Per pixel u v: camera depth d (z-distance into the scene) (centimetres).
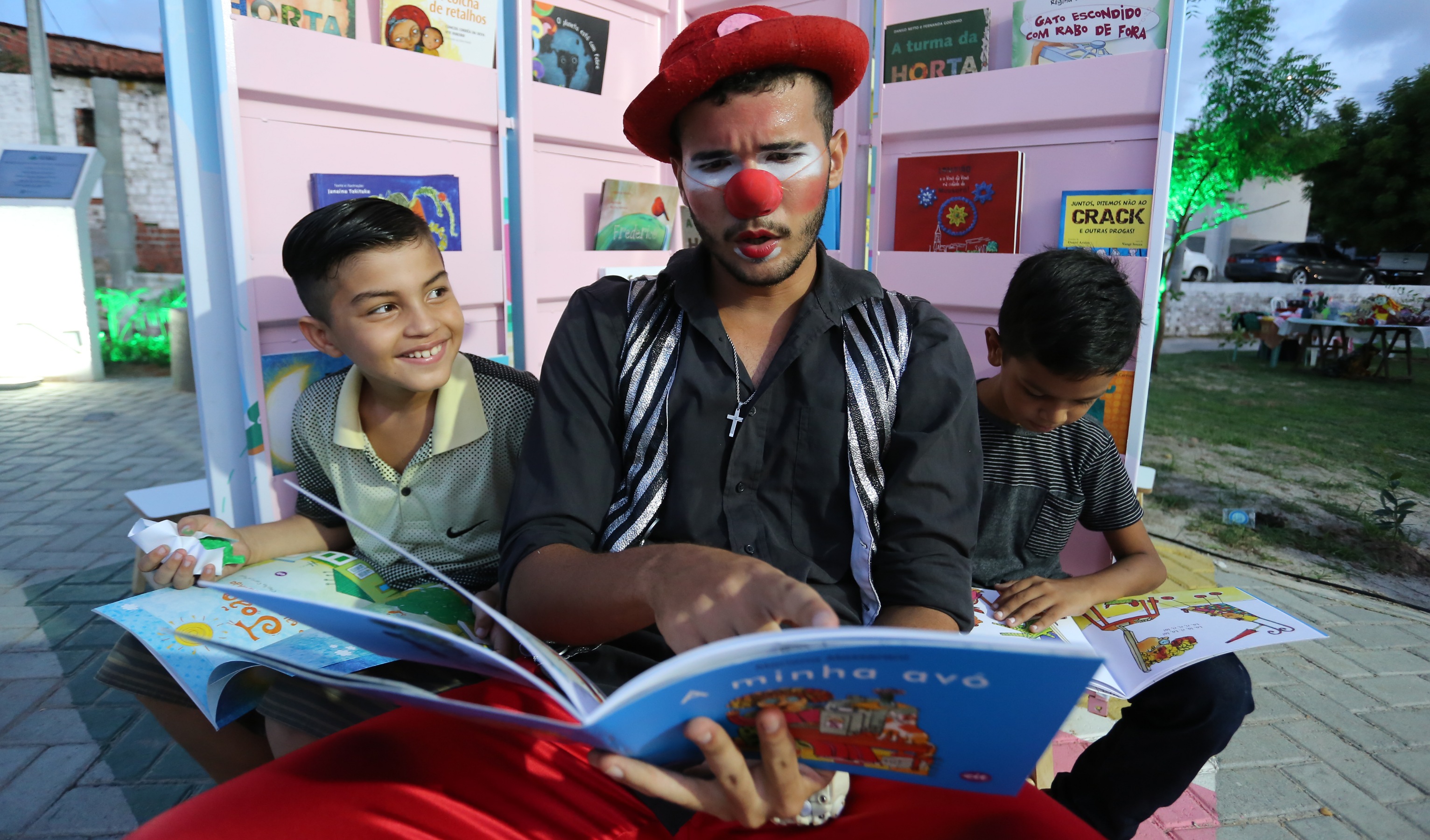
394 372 139
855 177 255
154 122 878
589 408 120
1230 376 874
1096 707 155
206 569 135
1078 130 218
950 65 233
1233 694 141
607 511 120
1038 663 61
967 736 71
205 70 160
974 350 242
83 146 880
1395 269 1505
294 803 84
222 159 161
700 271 120
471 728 98
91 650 251
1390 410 701
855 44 105
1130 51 204
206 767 145
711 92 105
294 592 134
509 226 225
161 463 464
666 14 272
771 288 116
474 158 214
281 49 166
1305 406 715
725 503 117
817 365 115
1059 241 223
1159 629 148
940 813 90
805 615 76
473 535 156
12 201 659
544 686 72
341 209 135
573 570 100
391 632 83
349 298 135
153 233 891
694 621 86
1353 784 205
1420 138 1397
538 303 232
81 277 688
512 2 211
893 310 119
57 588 295
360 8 185
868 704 70
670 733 76
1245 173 845
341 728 114
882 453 114
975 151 234
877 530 113
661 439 116
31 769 193
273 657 84
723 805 82
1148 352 210
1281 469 521
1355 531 409
